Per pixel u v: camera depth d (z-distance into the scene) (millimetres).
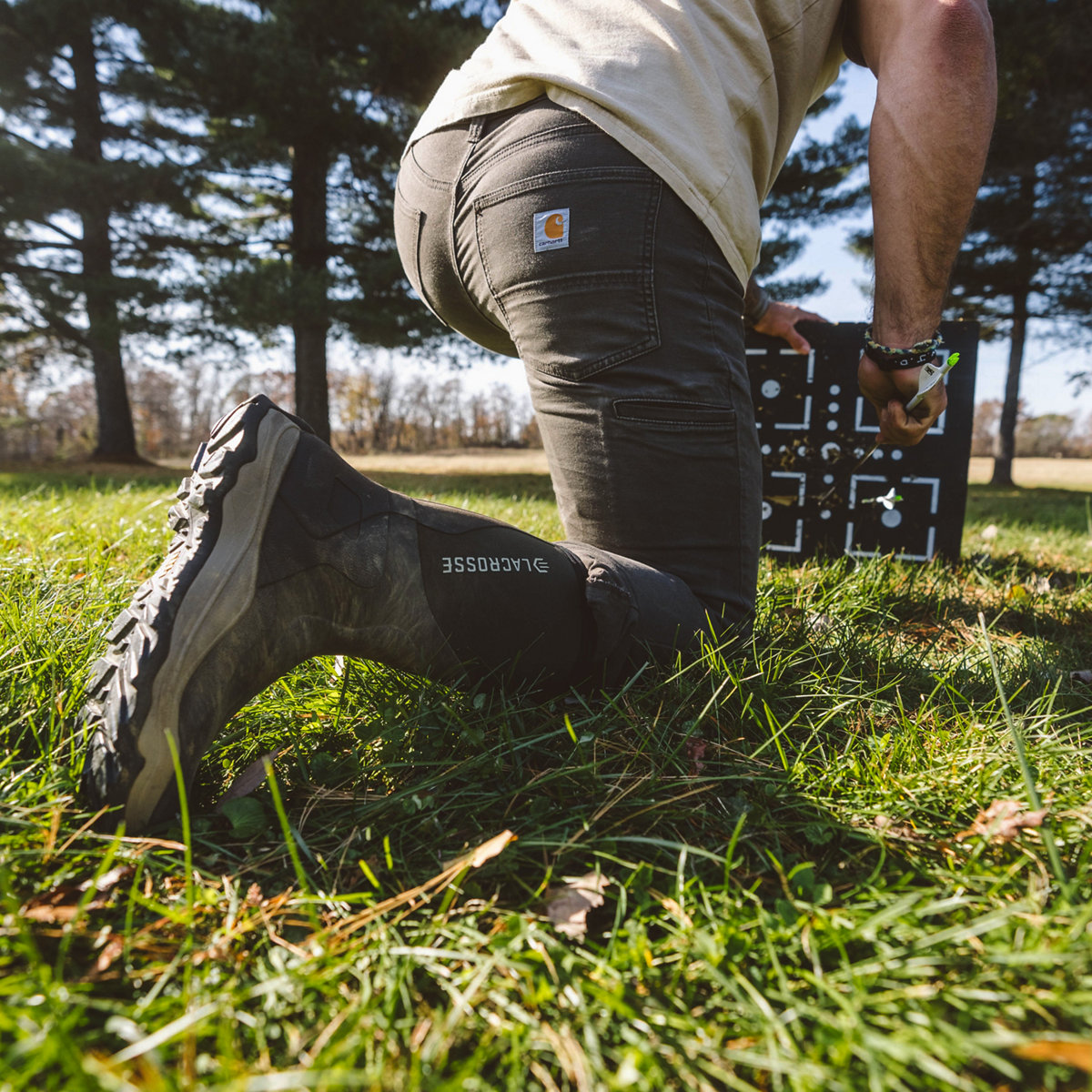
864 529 2924
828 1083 530
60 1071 529
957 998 612
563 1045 578
